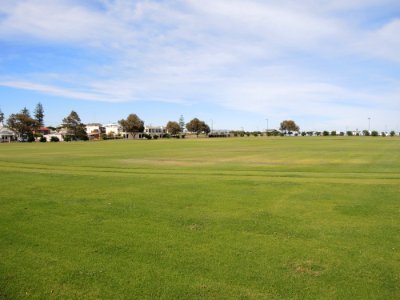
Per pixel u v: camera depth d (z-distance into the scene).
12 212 13.31
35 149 63.31
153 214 12.95
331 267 8.26
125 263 8.55
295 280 7.62
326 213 13.03
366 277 7.75
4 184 19.86
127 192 17.22
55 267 8.35
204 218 12.40
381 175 23.38
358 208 13.74
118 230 11.08
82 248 9.55
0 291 7.21
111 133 183.12
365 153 45.53
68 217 12.59
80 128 165.62
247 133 195.75
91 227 11.39
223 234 10.65
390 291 7.15
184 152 51.31
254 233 10.73
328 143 79.44
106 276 7.88
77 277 7.83
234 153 48.28
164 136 181.25
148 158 40.12
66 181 20.97
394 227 11.27
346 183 19.78
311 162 34.03
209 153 48.66
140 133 192.00
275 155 43.88
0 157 42.22
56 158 40.34
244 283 7.50
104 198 15.76
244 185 19.20
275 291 7.16
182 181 20.81
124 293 7.12
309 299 6.84
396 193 16.75
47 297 6.98
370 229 11.08
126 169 28.30
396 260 8.65
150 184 19.69
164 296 7.00
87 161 36.16
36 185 19.45
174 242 9.97
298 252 9.18
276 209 13.67
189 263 8.53
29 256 9.02
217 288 7.29
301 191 17.36
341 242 9.91
